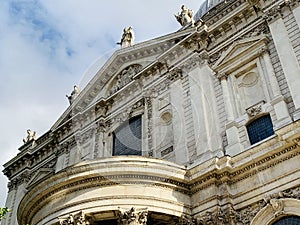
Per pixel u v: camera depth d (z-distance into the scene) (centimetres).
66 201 2175
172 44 3334
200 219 2150
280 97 2348
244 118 2511
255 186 2125
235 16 2962
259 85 2606
